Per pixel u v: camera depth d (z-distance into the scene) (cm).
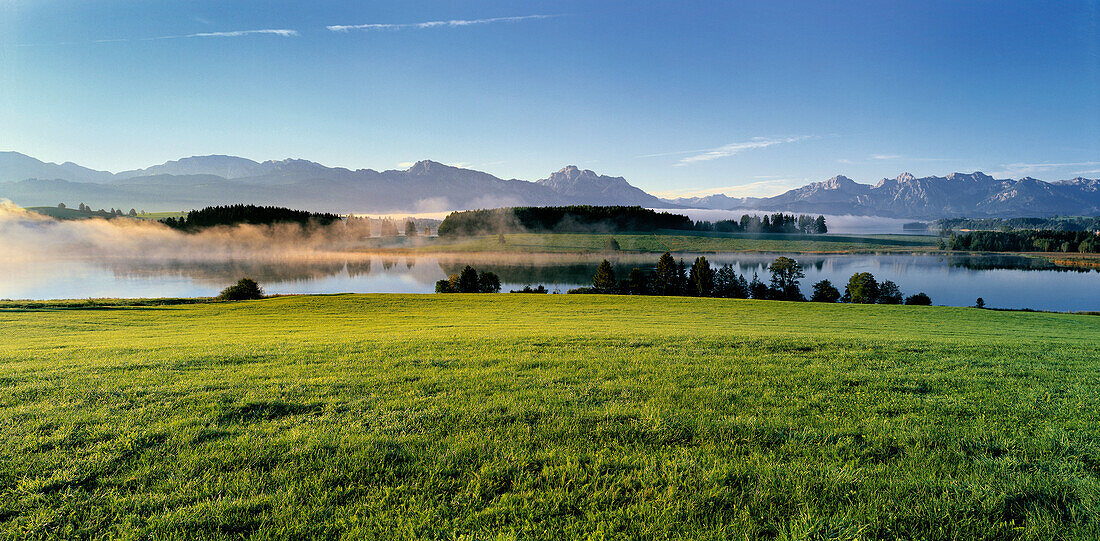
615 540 379
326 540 378
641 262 19262
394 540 377
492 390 802
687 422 616
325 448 531
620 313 3653
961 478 461
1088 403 735
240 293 5597
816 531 383
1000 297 10850
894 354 1239
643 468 489
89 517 407
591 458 511
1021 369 1036
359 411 679
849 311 3856
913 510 410
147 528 391
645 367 1010
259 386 829
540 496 438
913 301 7894
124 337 2059
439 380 880
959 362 1123
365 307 4197
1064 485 445
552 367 1027
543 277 15112
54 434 570
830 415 657
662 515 409
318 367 1036
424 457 510
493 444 546
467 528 396
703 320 3136
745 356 1193
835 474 465
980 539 377
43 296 11131
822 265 17900
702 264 9488
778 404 716
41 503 423
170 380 891
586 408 683
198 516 404
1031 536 378
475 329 2283
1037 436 574
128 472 477
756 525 394
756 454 515
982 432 586
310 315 3566
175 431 584
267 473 476
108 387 822
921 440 562
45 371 988
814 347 1363
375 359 1155
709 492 438
